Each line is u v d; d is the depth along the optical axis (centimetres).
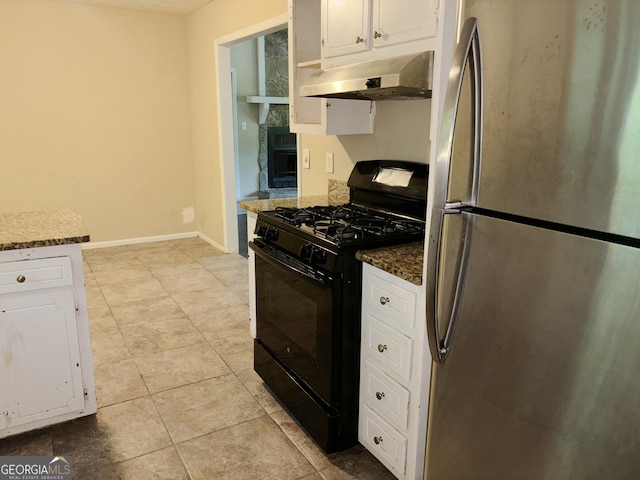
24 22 442
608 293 89
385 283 172
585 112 88
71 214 235
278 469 192
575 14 87
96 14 470
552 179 95
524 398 108
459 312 119
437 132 145
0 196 461
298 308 207
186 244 535
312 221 213
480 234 111
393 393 176
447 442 132
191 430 216
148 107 514
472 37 105
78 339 209
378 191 234
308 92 209
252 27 384
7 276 186
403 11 168
